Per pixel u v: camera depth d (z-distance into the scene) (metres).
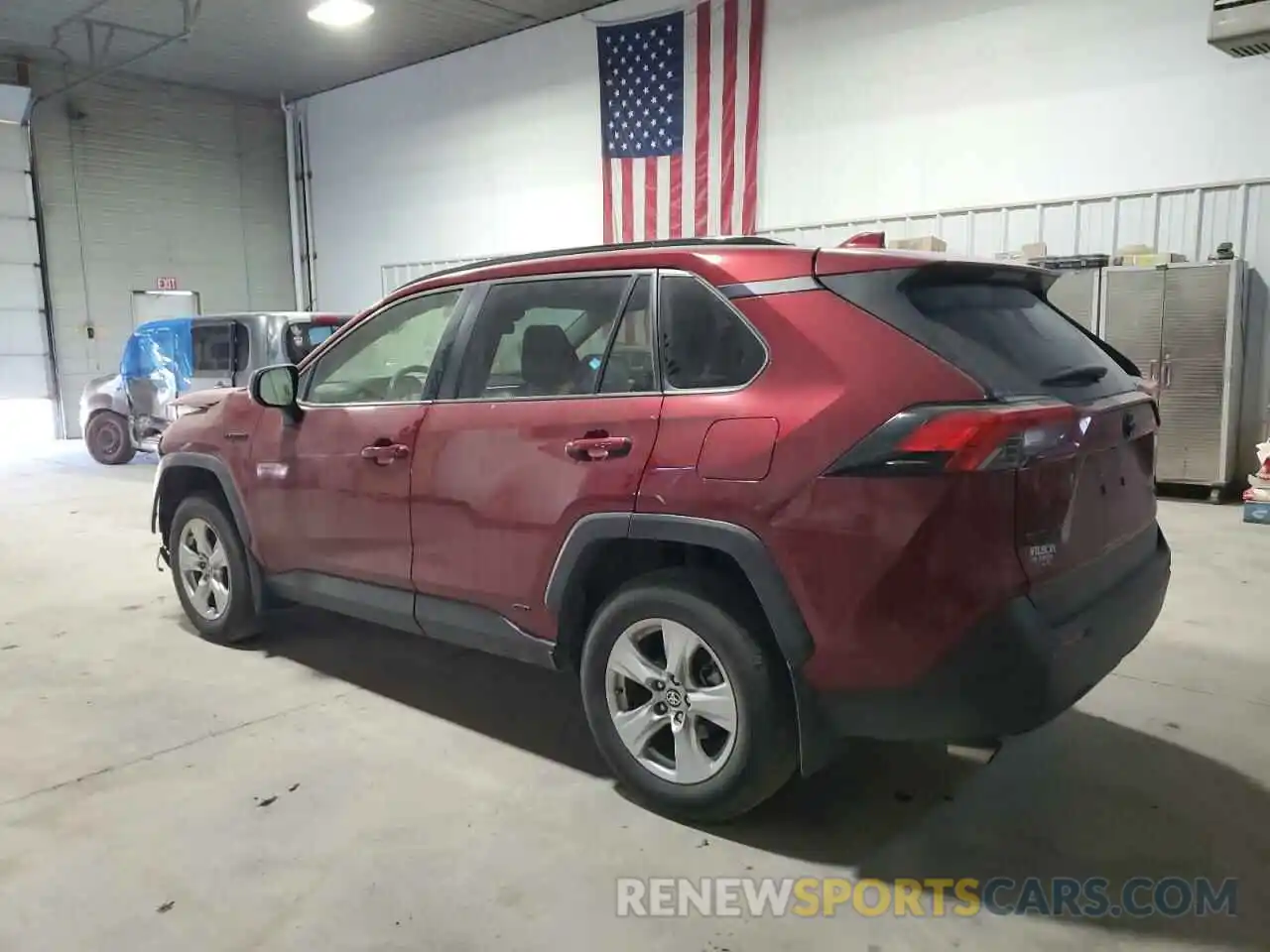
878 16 8.86
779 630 2.29
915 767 2.92
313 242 15.54
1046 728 3.17
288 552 3.74
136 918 2.18
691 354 2.54
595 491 2.60
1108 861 2.38
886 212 9.05
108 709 3.46
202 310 14.97
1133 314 7.18
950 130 8.55
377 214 14.36
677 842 2.49
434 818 2.62
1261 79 6.95
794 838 2.51
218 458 4.00
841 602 2.19
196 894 2.27
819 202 9.51
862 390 2.19
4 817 2.65
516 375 2.96
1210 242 7.31
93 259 13.72
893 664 2.16
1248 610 4.36
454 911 2.19
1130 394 2.65
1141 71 7.48
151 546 6.42
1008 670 2.08
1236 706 3.32
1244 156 7.10
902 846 2.46
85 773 2.93
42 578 5.54
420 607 3.21
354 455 3.37
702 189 10.34
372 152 14.22
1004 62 8.16
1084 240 7.92
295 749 3.10
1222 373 6.88
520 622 2.89
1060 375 2.40
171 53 12.70
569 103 11.52
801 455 2.24
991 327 2.40
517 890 2.28
